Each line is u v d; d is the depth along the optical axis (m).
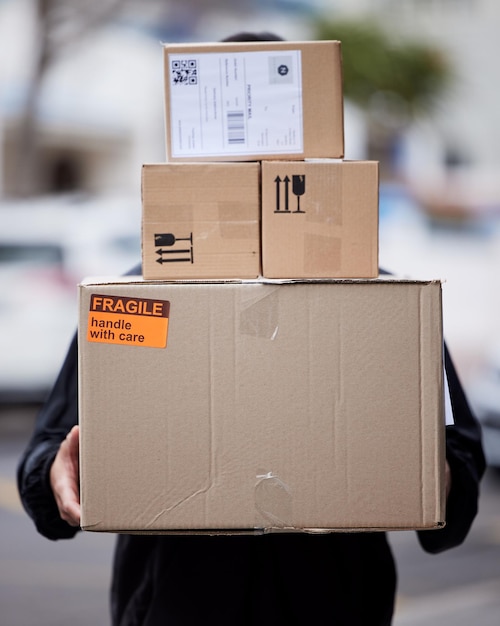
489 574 5.73
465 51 20.12
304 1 18.25
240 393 1.99
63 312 9.70
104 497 2.00
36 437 2.41
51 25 14.35
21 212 9.88
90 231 9.82
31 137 14.69
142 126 18.48
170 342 1.99
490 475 7.98
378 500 2.00
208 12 17.81
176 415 2.00
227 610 2.26
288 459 2.00
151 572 2.32
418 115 16.56
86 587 5.50
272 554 2.28
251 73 2.12
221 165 2.06
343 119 2.13
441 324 2.01
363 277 2.07
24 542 6.35
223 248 2.06
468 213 11.97
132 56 18.20
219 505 1.99
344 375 2.00
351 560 2.31
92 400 2.00
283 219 2.07
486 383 7.77
